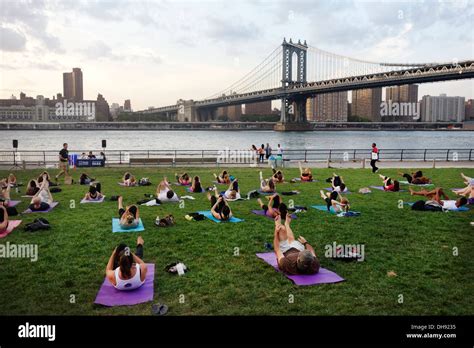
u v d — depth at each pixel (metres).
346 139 120.50
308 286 7.43
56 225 11.35
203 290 7.23
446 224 11.84
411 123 131.50
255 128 174.25
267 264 8.47
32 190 15.92
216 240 10.05
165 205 14.20
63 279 7.65
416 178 19.73
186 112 163.62
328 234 10.69
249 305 6.70
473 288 7.43
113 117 176.38
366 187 18.16
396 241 10.16
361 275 7.97
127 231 10.79
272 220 12.16
